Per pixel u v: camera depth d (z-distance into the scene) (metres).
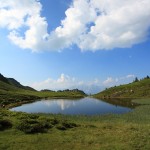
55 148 25.38
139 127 35.44
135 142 26.84
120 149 24.75
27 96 162.12
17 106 103.88
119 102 123.25
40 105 109.31
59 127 34.22
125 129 34.03
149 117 56.41
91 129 34.69
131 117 57.12
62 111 80.75
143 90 184.62
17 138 28.59
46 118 38.56
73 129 34.50
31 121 34.69
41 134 30.81
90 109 87.19
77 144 26.77
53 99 167.50
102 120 51.69
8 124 33.78
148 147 25.12
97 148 25.28
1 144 26.14
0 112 43.12
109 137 29.39
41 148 25.33
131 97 171.12
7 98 127.44
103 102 127.94
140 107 83.31
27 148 25.14
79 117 56.00
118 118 55.53
